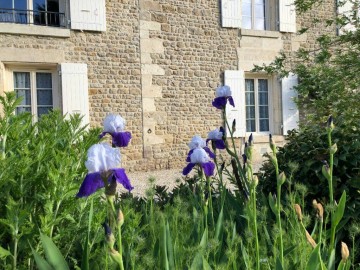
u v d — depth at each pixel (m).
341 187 3.12
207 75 9.99
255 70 6.40
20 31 8.06
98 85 8.77
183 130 9.68
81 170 2.17
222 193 2.68
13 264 1.86
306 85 5.87
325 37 5.89
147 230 2.53
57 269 1.54
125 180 1.38
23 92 8.49
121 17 8.99
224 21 10.14
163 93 9.44
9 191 2.07
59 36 8.40
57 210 2.00
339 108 5.25
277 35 10.89
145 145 9.20
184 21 9.69
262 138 10.59
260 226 2.36
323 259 1.94
